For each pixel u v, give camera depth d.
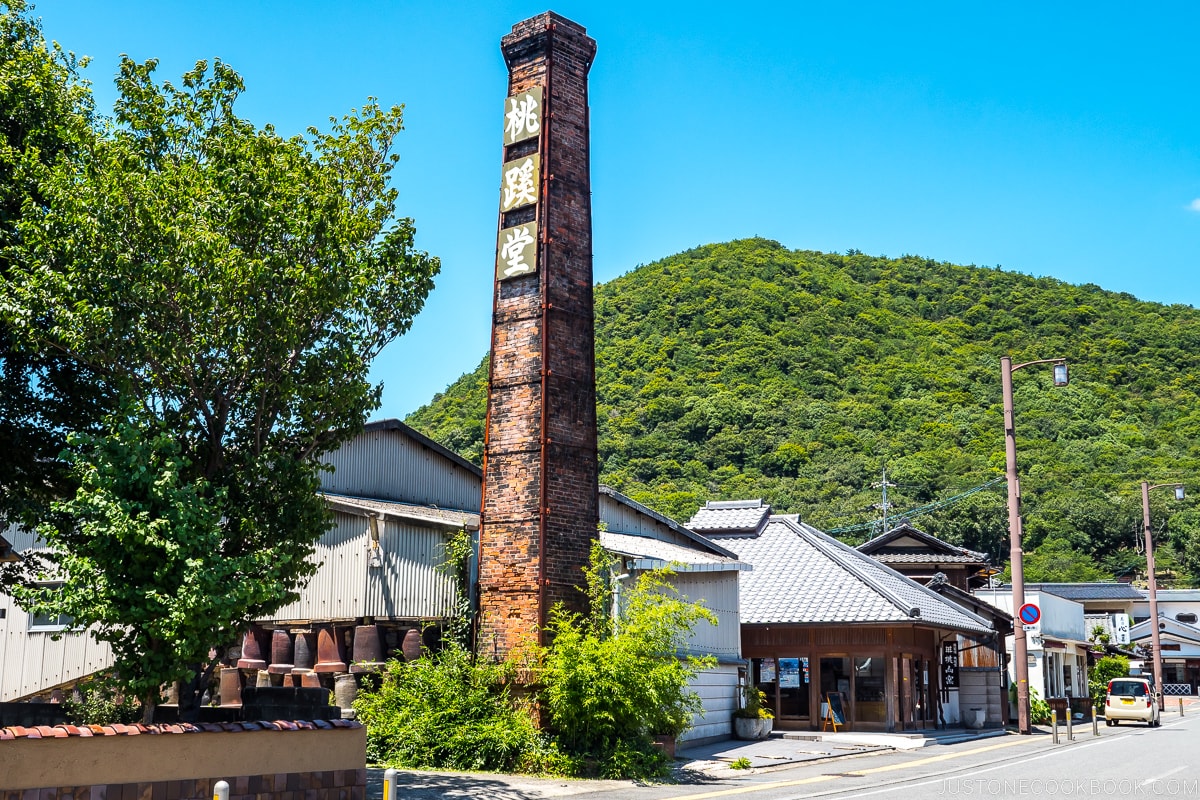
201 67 15.66
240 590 13.11
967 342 108.69
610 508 28.22
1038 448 84.25
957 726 32.62
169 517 12.93
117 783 11.81
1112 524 77.94
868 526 66.56
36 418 15.55
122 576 13.01
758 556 32.91
